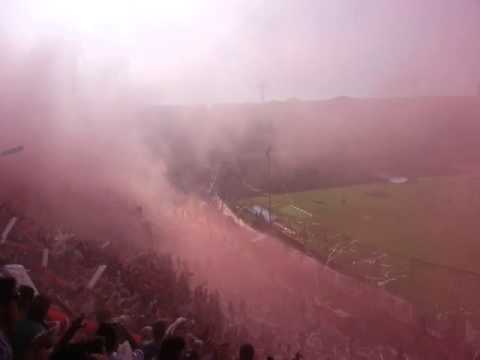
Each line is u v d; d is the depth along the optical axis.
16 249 10.96
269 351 12.40
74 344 4.89
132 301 10.66
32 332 5.20
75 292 9.96
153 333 7.04
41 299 5.45
